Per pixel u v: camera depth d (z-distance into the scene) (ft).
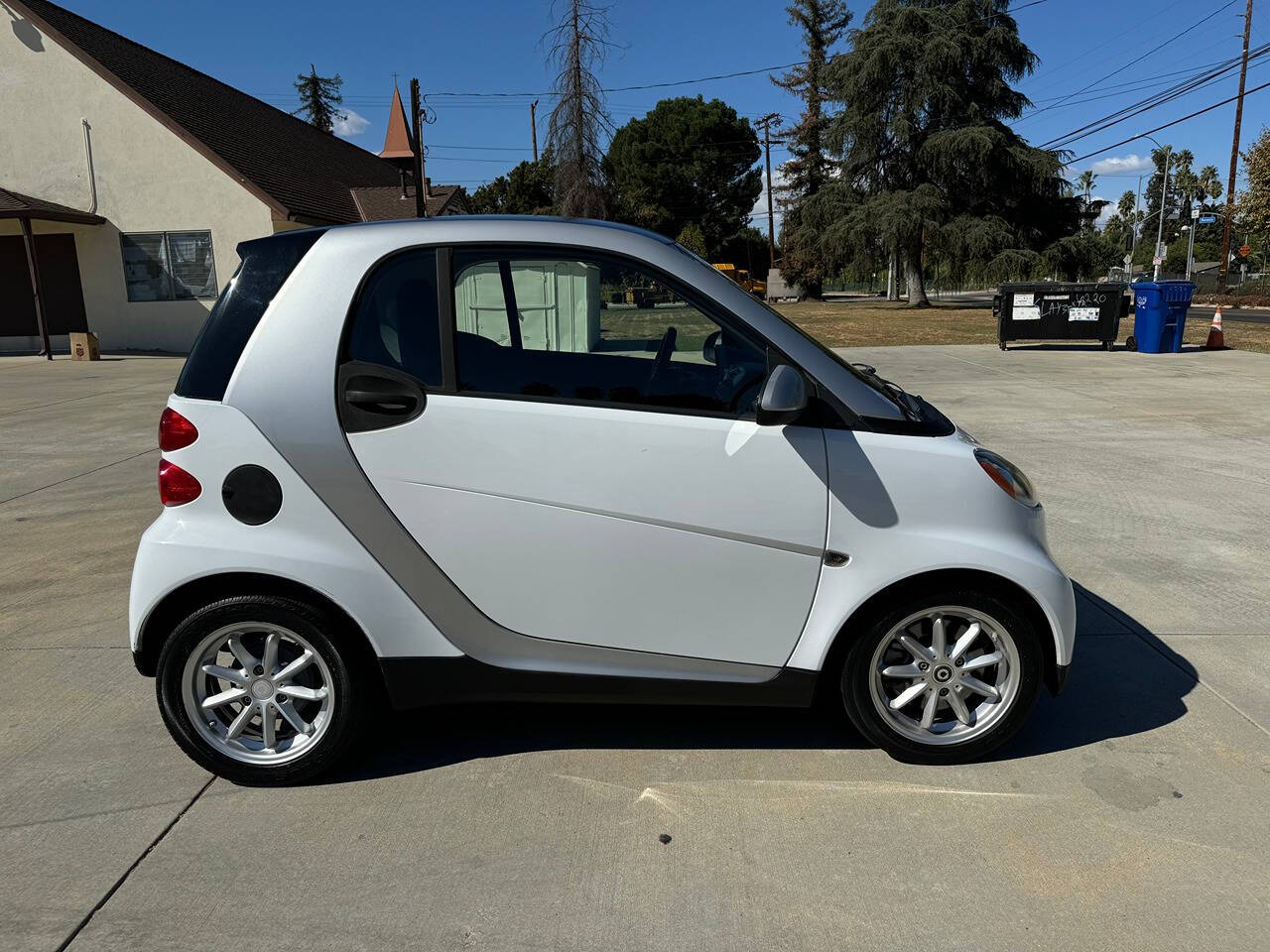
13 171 66.28
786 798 9.40
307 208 71.20
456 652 9.38
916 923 7.60
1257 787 9.53
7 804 9.31
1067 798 9.35
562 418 9.08
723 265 171.42
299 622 9.22
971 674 9.98
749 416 9.20
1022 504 9.62
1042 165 112.98
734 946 7.35
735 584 9.32
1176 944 7.34
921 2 119.44
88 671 12.50
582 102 64.23
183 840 8.73
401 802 9.37
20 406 37.96
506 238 9.33
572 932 7.50
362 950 7.31
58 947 7.31
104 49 69.92
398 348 9.18
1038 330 54.85
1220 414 31.94
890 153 121.60
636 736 10.72
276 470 9.04
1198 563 16.67
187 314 68.03
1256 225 138.41
